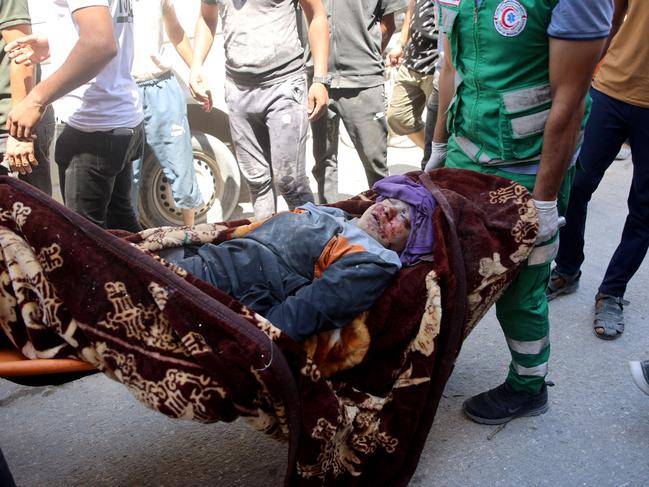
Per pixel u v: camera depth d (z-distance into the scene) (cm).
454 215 242
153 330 200
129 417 288
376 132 430
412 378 227
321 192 469
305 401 205
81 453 266
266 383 192
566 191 264
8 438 273
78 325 198
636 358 327
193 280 207
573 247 371
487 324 358
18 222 204
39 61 318
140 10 379
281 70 367
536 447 269
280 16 362
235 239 250
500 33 228
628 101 320
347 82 415
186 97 456
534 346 266
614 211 510
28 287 201
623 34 318
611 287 351
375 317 232
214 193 482
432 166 295
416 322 234
